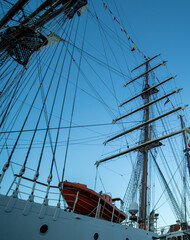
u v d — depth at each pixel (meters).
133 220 12.18
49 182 6.81
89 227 8.09
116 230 9.46
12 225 5.81
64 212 7.33
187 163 28.47
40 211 6.53
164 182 24.14
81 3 13.43
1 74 12.25
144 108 27.62
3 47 13.16
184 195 26.39
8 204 5.88
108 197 11.93
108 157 22.28
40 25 13.41
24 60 13.70
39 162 6.65
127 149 22.31
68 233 7.15
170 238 17.97
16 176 6.66
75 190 10.70
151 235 11.55
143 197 19.56
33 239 6.11
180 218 22.31
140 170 22.30
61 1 13.58
